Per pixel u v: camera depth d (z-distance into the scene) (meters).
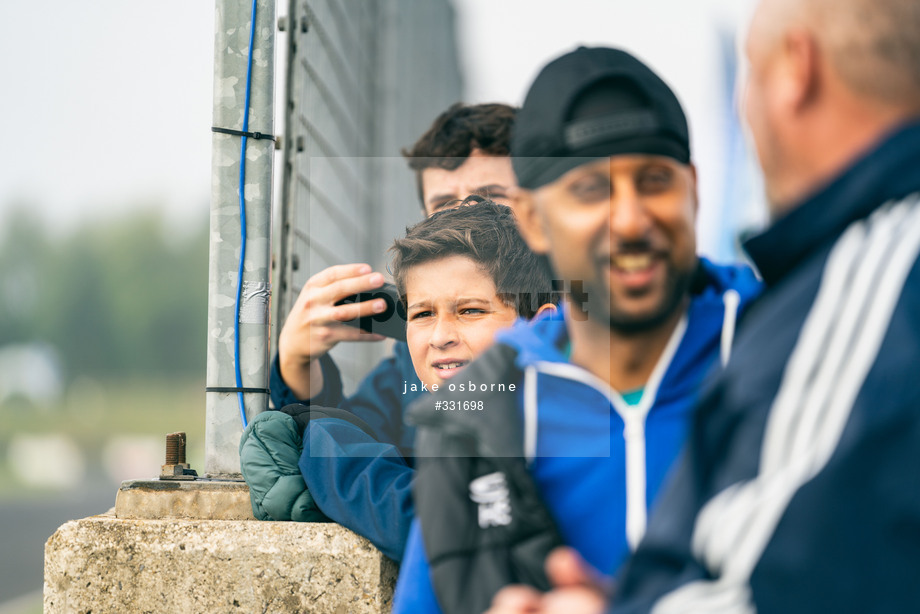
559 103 2.63
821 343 2.02
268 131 4.80
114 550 4.06
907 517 1.85
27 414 125.50
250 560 3.97
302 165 5.22
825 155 2.23
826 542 1.89
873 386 1.92
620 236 2.62
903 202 2.07
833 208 2.13
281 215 5.14
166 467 4.51
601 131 2.60
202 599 3.99
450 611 2.68
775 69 2.28
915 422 1.88
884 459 1.88
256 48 4.79
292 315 4.43
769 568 1.92
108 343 134.00
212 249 4.73
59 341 133.00
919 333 1.92
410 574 2.97
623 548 2.66
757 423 2.04
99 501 54.66
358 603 3.89
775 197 2.36
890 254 2.02
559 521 2.75
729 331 2.80
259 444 4.21
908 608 1.85
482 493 2.78
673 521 2.11
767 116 2.32
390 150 10.52
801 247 2.20
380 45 10.82
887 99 2.16
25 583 21.62
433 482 2.84
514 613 2.29
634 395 2.83
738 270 3.05
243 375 4.68
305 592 3.93
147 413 126.69
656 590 2.08
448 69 15.62
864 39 2.15
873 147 2.12
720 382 2.17
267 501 4.10
